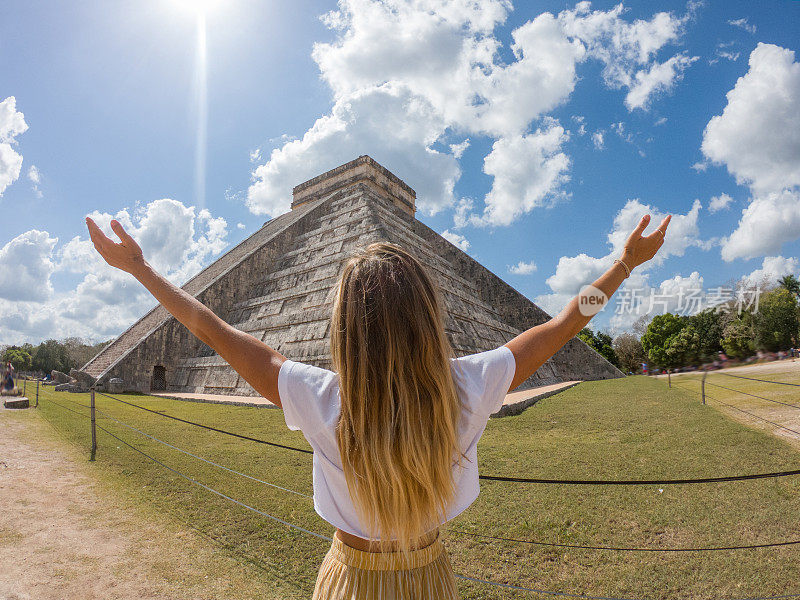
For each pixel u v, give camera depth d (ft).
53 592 14.12
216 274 102.68
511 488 21.52
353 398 4.13
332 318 4.64
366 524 4.28
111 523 18.78
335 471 4.44
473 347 67.72
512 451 27.32
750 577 13.85
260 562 15.79
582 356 90.48
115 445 30.45
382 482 3.99
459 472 4.47
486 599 13.44
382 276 4.42
